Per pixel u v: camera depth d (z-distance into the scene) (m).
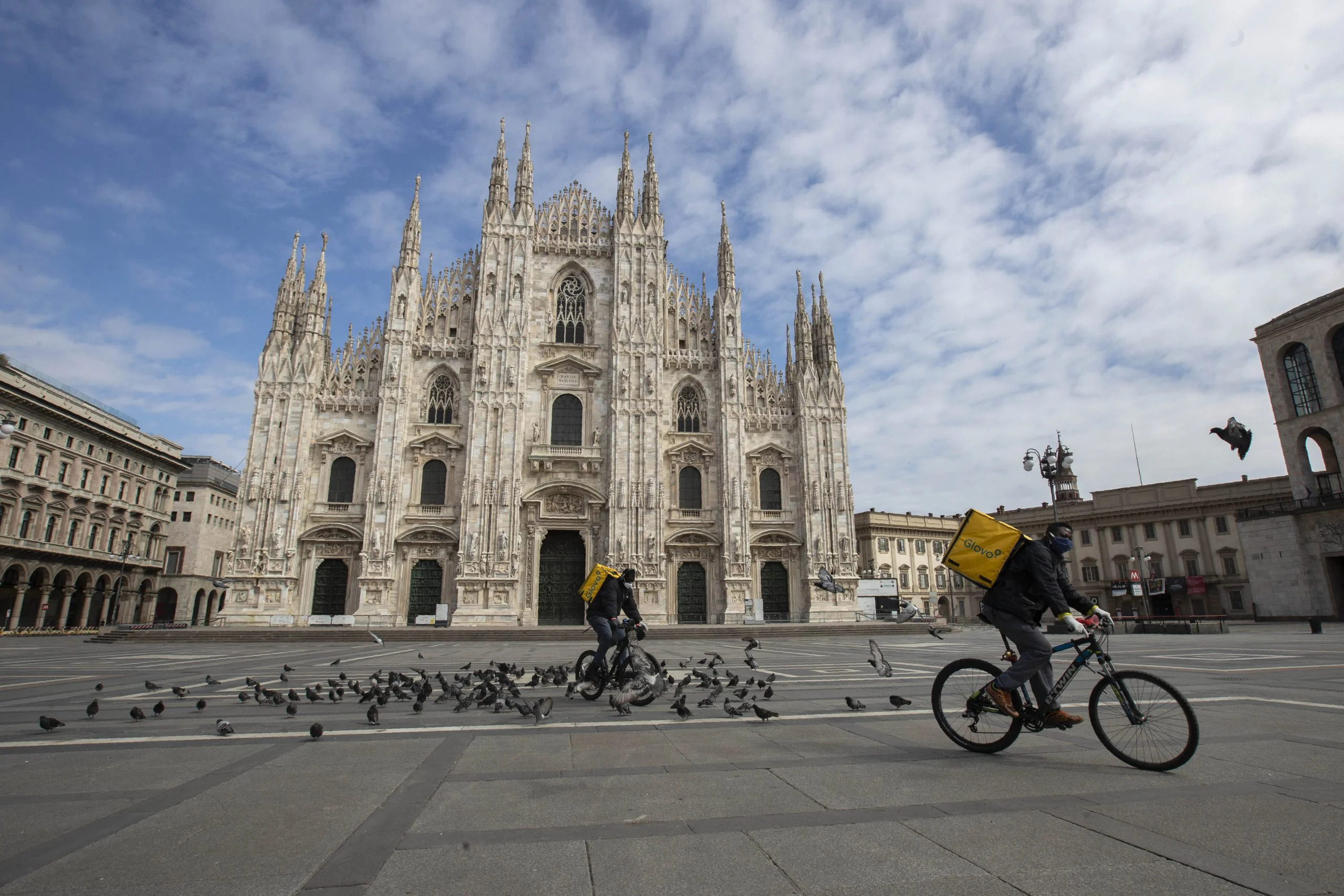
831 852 5.67
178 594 103.88
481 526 54.97
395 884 5.07
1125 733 8.34
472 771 8.24
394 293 57.97
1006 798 7.01
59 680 18.66
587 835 6.08
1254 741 9.38
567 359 59.78
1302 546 61.88
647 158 65.00
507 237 60.88
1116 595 89.75
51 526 74.88
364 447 56.44
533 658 27.81
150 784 7.67
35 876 5.16
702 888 5.02
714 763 8.54
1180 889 4.94
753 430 61.38
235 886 5.02
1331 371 61.34
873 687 15.98
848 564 58.66
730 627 47.00
